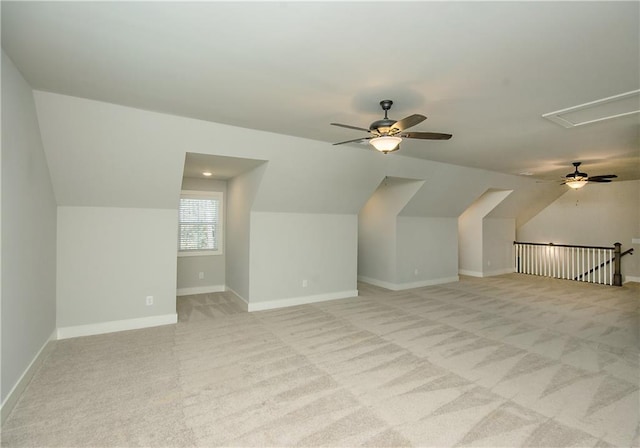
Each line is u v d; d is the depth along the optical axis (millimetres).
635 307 5410
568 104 3098
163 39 2051
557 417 2340
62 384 2736
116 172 3730
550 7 1704
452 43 2068
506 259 8867
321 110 3275
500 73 2480
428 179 6027
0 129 2156
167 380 2822
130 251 4168
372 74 2508
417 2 1663
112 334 3961
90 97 2984
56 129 3137
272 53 2211
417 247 6996
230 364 3150
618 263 7297
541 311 5129
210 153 3973
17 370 2525
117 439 2068
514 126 3754
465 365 3180
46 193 3361
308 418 2303
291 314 4859
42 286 3227
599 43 2055
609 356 3424
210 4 1696
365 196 5797
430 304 5504
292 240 5395
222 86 2736
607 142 4430
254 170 4828
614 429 2209
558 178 7566
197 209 6102
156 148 3664
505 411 2410
